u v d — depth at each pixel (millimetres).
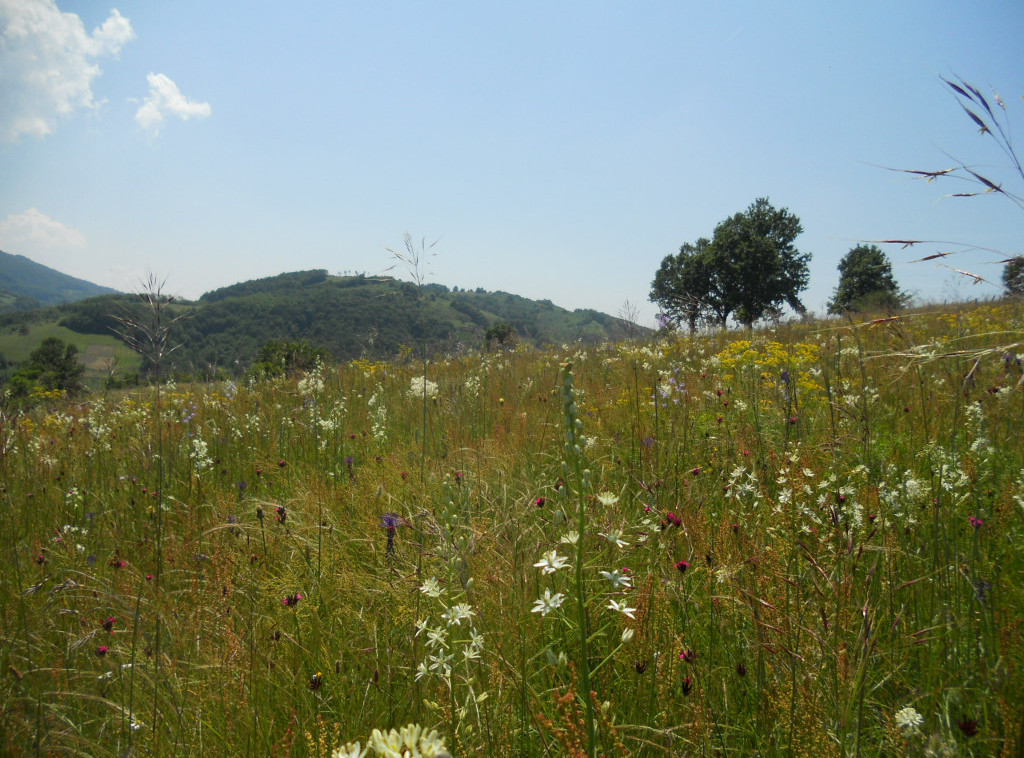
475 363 11539
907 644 2297
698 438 5008
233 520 3898
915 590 2547
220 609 2990
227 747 2199
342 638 2865
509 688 2176
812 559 2400
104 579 3445
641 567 2934
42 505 4898
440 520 3400
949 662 2203
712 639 2396
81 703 2484
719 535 2924
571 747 1577
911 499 3174
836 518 2730
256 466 5664
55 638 3006
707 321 11547
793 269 45438
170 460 5879
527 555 2980
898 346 5543
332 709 2363
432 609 2781
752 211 46594
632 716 2076
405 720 2219
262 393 10047
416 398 7766
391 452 5805
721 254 44250
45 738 2199
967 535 3016
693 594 2668
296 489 4750
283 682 2512
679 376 7883
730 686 2268
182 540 3969
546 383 8742
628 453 4812
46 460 6113
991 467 3672
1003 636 2121
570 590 2717
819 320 11719
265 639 2805
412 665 2443
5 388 7301
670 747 1873
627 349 10367
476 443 5703
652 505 3504
